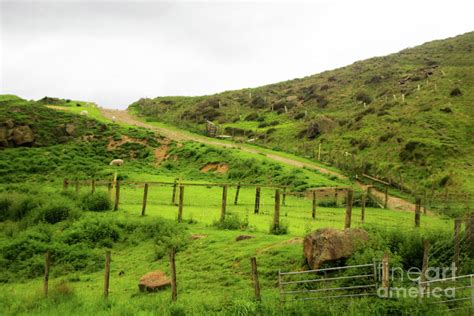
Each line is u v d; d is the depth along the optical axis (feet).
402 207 130.62
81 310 50.52
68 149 217.56
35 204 106.11
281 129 287.48
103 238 87.66
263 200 134.21
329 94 375.04
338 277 48.26
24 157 201.87
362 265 45.98
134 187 155.63
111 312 47.80
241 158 191.42
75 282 68.90
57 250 82.07
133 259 77.46
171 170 198.08
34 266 77.00
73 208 103.76
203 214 105.91
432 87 279.69
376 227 62.44
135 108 396.57
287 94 407.03
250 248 67.26
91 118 259.80
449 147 185.26
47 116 252.01
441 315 40.01
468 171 163.12
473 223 55.31
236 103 396.57
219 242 74.13
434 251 53.62
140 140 232.94
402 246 54.34
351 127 248.93
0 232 96.27
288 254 60.18
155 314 46.06
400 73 374.84
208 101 394.73
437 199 132.26
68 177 180.04
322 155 217.15
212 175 184.34
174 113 389.60
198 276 60.44
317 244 52.49
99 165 201.77
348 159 201.05
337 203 129.29
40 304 53.72
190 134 272.51
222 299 48.34
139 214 104.94
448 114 226.79
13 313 51.13
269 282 54.03
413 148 189.16
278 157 211.61
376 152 202.80
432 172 167.73
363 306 42.39
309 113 318.24
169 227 86.22
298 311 42.57
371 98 321.93
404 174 171.73
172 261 51.13
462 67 313.94
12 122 224.33
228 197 138.31
